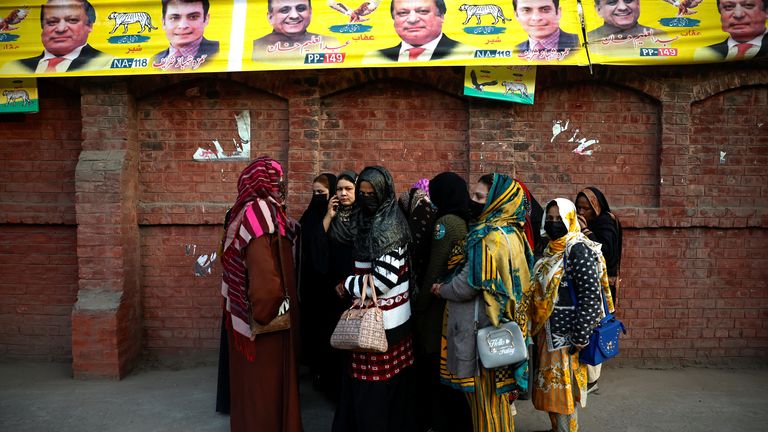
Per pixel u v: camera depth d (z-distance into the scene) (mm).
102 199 5613
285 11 5492
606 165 5895
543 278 4082
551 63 5383
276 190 4145
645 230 5855
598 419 4734
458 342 3766
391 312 3869
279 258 4047
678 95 5750
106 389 5363
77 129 5965
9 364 6000
